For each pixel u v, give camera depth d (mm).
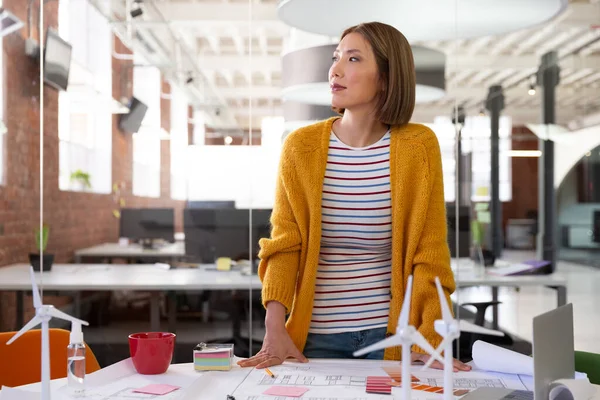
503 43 3145
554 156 3141
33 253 3707
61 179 3697
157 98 3506
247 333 3410
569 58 3109
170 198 3508
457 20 2400
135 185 3561
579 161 3131
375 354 1527
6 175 3789
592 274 3113
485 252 3164
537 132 3141
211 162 3426
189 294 3447
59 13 3693
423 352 1434
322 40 3189
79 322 1211
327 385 1264
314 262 1526
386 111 1513
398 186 1509
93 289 3486
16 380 1784
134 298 3486
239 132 3379
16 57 3760
